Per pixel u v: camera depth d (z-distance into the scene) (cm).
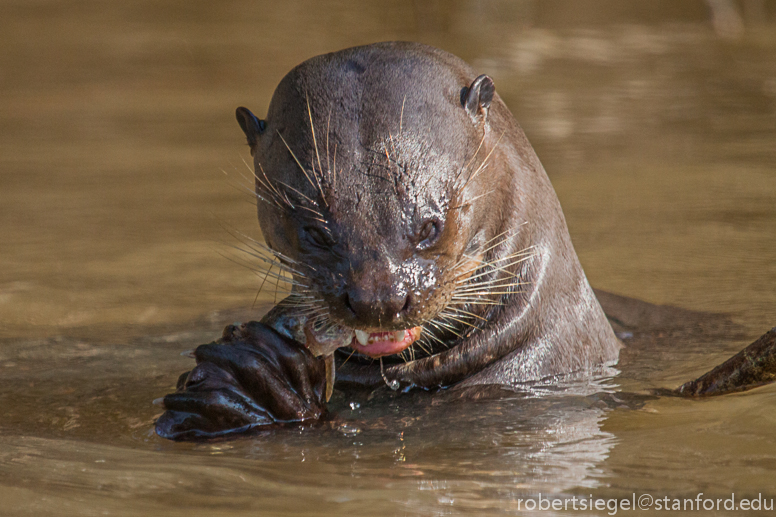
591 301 1759
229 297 2255
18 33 7681
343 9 8838
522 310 1639
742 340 1859
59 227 2877
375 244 1389
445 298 1441
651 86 5416
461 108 1578
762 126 4250
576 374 1647
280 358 1385
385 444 1268
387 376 1593
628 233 2708
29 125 4653
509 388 1561
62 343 1922
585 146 3950
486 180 1596
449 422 1377
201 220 2934
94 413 1473
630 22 8150
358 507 998
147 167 3734
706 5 7875
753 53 6569
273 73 6288
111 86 5831
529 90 5316
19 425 1407
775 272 2327
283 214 1495
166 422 1330
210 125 4625
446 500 1016
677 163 3594
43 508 1011
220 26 8119
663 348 1828
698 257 2466
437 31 7606
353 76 1546
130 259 2545
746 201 3008
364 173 1430
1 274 2433
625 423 1328
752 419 1295
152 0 9338
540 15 8419
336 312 1373
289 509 996
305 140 1489
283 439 1300
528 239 1681
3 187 3397
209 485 1084
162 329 2022
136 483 1096
